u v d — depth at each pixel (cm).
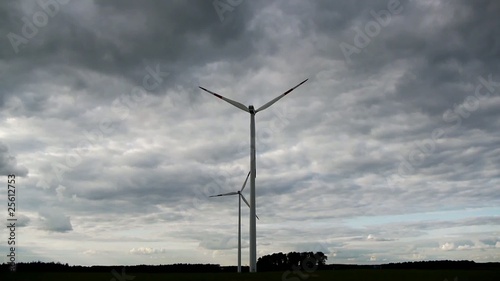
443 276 2436
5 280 2228
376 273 2603
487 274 2525
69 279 2264
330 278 2406
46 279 2245
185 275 2547
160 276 2456
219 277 2478
